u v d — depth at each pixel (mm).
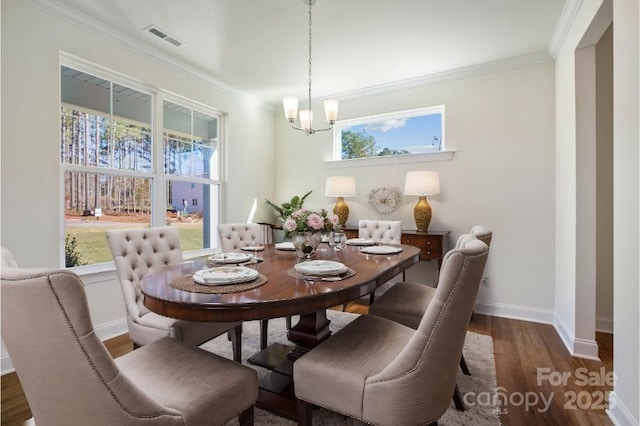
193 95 3518
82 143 2689
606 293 2852
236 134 4086
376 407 1147
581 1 2221
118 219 2953
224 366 1252
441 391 1181
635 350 1459
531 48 3002
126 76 2891
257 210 4414
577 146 2398
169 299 1253
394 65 3336
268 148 4605
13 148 2203
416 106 3738
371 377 1178
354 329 1572
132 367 1233
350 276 1591
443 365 1150
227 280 1434
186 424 1006
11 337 849
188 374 1193
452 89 3543
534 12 2445
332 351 1365
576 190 2404
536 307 3158
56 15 2398
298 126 4547
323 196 4367
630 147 1511
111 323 2756
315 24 2615
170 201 3406
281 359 2178
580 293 2385
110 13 2484
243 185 4203
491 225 3352
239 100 4129
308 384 1283
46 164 2371
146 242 2123
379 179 3963
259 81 3771
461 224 3492
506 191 3287
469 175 3453
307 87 3930
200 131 3750
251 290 1352
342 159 4305
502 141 3305
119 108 2951
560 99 2863
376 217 3975
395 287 2357
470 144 3449
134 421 878
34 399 915
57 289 760
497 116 3324
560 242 2889
